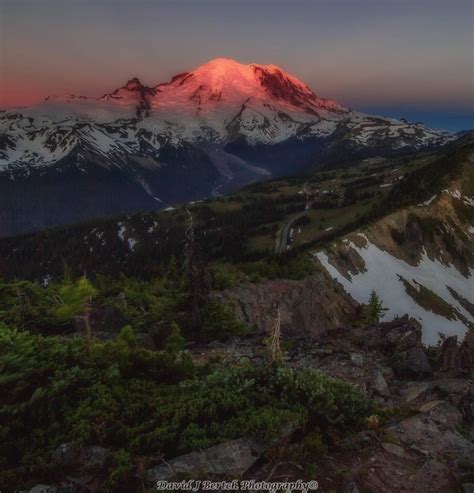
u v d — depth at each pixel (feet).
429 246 396.16
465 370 63.98
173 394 43.14
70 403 38.73
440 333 293.43
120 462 31.01
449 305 338.34
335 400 42.78
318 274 244.01
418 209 423.23
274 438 34.94
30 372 38.14
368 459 36.04
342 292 250.16
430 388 54.60
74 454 31.60
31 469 30.07
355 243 343.67
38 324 82.58
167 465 31.73
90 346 49.75
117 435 34.58
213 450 33.45
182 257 94.68
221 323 88.84
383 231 380.17
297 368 62.59
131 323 89.97
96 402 38.22
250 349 76.43
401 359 63.93
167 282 157.99
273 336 47.24
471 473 35.29
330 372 61.00
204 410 38.17
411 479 34.32
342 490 31.89
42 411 36.19
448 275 382.63
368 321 196.65
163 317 91.35
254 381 43.65
